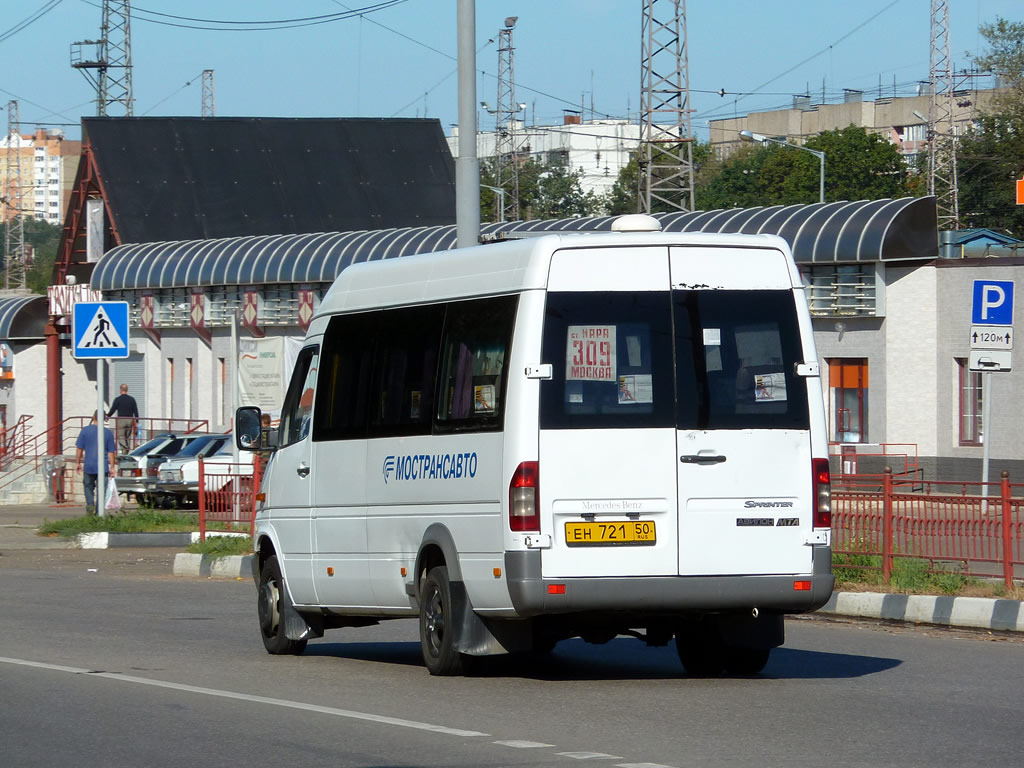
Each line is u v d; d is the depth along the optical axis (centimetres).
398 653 2519
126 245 11306
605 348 1934
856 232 7256
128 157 11950
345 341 2333
